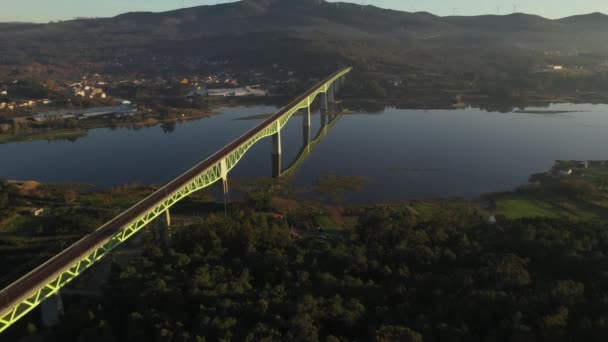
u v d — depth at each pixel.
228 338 71.06
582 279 86.19
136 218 108.38
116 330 80.56
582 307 75.12
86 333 75.62
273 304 79.19
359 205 165.75
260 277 93.88
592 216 147.25
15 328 91.56
